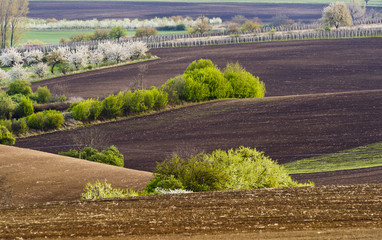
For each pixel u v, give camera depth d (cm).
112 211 3091
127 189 5062
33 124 11131
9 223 2898
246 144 9756
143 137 10581
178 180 4897
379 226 2591
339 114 11356
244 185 4959
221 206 3089
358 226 2603
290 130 10462
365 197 3141
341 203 3027
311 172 7756
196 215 2912
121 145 10100
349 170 7694
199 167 4981
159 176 5100
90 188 4931
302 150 9162
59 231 2712
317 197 3200
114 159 8469
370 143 9300
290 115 11569
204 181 4966
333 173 7588
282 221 2733
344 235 2483
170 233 2608
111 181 5894
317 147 9275
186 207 3108
